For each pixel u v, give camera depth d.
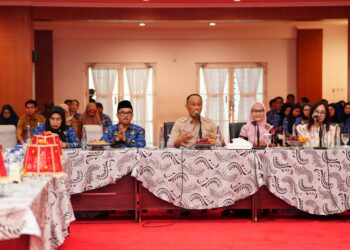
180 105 12.65
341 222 5.11
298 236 4.50
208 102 12.65
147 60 12.58
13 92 9.16
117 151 5.04
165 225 5.00
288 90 12.56
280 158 5.08
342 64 12.32
